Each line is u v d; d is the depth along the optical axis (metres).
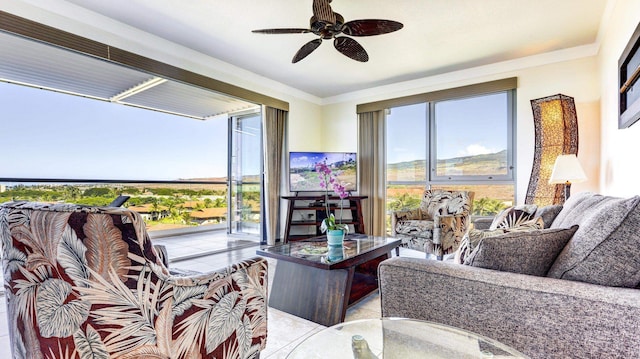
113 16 2.77
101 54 2.80
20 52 3.26
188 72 3.51
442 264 1.29
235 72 4.03
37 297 0.98
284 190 4.90
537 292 1.04
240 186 5.53
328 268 1.94
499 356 0.95
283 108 4.79
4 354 1.69
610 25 2.69
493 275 1.16
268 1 2.54
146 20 2.84
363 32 2.46
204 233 6.00
